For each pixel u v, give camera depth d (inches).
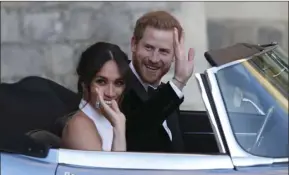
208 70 205.6
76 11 488.1
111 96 220.4
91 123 218.1
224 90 206.1
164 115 227.5
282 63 231.0
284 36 521.7
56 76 487.2
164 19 249.4
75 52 487.5
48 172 202.8
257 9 516.4
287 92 213.5
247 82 210.2
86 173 201.9
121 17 486.9
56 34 489.7
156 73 249.4
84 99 222.7
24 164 204.5
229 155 203.5
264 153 204.7
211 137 283.9
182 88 226.1
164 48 248.2
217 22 507.2
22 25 489.7
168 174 201.2
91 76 219.1
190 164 202.8
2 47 491.2
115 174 201.5
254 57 218.7
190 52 226.8
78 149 213.2
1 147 209.3
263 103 209.6
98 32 488.1
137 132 228.5
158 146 235.5
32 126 257.9
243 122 206.7
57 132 239.5
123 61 222.1
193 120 284.4
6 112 262.7
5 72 491.8
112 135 218.7
